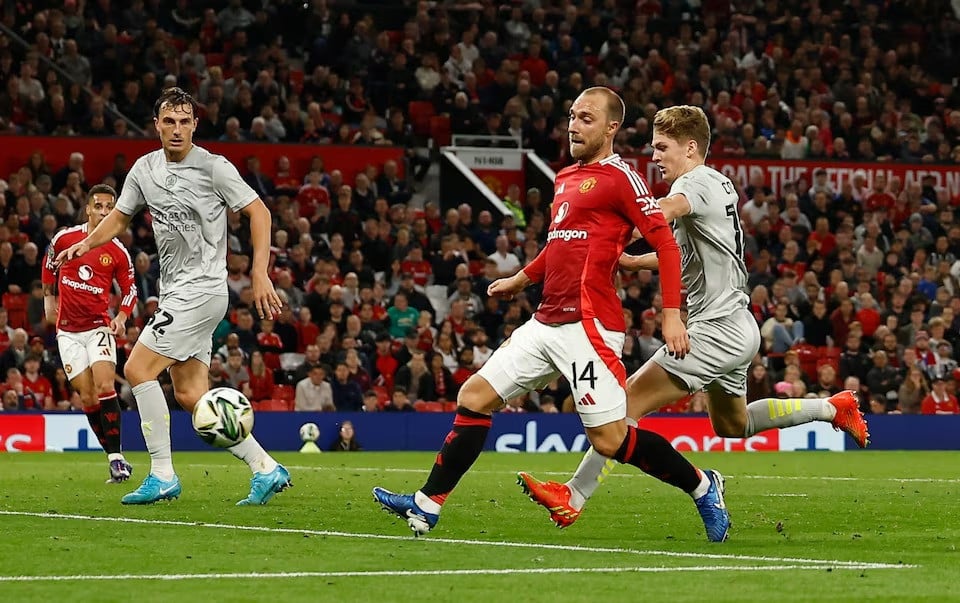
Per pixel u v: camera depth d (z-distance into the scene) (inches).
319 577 563.2
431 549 661.9
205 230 887.1
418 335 2022.6
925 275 2351.1
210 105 2330.2
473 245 2263.8
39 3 2409.0
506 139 2518.5
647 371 802.2
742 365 807.7
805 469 1459.2
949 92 2842.0
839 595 521.3
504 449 1900.8
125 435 1776.6
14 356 1813.5
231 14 2497.5
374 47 2593.5
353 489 1064.8
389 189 2322.8
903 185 2561.5
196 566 595.2
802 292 2206.0
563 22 2689.5
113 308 1920.5
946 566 615.8
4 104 2235.5
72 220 2064.5
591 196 676.1
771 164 2495.1
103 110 2253.9
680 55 2691.9
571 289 677.9
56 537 700.0
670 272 674.8
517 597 512.7
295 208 2196.1
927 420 2023.9
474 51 2615.7
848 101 2751.0
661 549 674.8
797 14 2891.2
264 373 1883.6
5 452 1732.3
